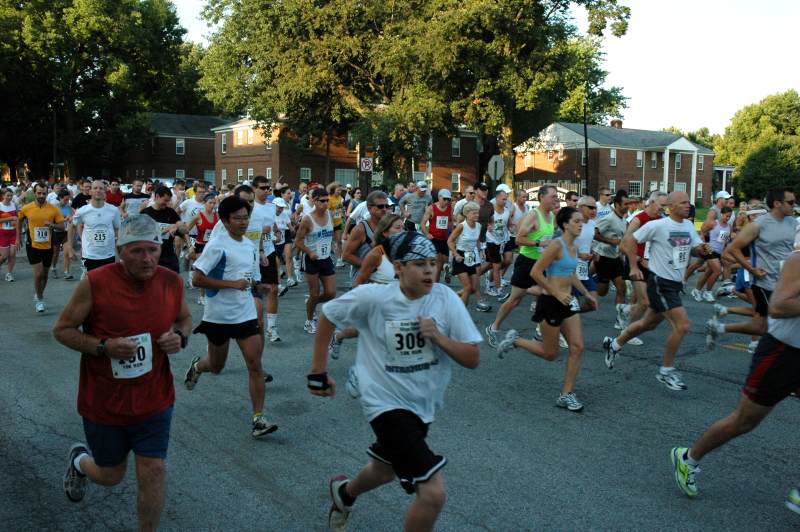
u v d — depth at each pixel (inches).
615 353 287.9
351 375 140.7
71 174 2368.4
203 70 1571.1
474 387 273.9
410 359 133.8
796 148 2908.5
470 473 189.5
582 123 2704.2
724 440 169.3
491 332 343.9
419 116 1326.3
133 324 133.7
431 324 130.0
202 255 214.8
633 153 2438.5
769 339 163.0
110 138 2300.7
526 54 1343.5
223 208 218.2
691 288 576.7
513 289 339.9
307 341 351.3
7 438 213.5
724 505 171.8
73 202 484.1
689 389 273.9
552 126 2466.8
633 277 305.7
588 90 2404.0
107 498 173.5
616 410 246.2
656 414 242.2
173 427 224.2
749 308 327.6
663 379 265.9
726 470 194.2
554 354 252.7
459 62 1269.7
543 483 183.3
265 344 344.5
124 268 133.6
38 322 397.7
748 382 165.0
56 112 2279.8
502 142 1413.6
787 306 155.3
